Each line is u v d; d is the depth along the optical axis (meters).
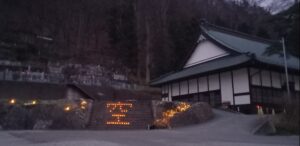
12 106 12.99
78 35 36.09
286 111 13.81
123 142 7.61
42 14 33.91
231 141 8.88
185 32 39.81
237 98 20.97
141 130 12.59
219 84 22.50
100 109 14.45
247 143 8.47
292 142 9.26
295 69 22.30
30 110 13.13
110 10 39.09
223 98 21.98
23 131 10.92
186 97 25.39
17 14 32.09
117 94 26.89
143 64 37.28
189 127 13.64
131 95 28.08
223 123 14.40
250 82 20.30
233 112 19.59
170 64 37.31
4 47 28.50
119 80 33.03
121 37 37.91
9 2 31.88
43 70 28.53
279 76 22.66
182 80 25.50
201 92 24.00
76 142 7.27
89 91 24.80
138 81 34.84
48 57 30.83
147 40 38.50
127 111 14.59
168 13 43.78
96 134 9.91
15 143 7.12
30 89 23.91
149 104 15.27
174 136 9.74
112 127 13.53
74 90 25.45
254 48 26.02
